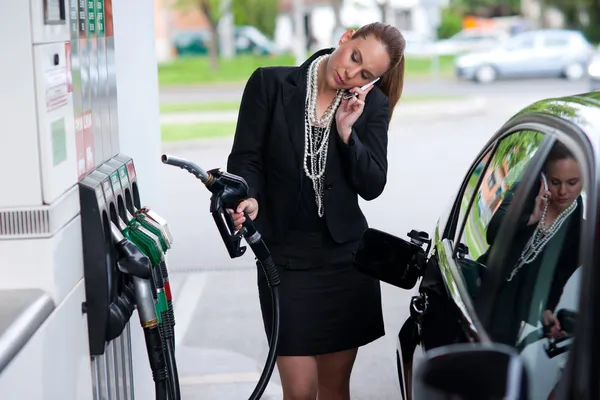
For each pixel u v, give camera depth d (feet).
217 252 28.84
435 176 42.75
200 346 19.76
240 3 160.56
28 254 8.05
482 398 5.53
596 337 5.73
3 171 7.99
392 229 31.09
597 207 6.24
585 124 7.21
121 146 12.41
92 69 9.78
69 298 8.57
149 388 13.33
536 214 7.51
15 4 7.81
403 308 22.09
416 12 153.38
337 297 11.54
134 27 13.33
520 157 8.49
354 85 10.94
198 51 157.58
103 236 9.12
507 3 180.65
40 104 7.93
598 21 152.66
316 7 160.97
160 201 15.15
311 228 11.45
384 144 11.57
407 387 9.39
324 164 11.25
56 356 8.05
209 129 64.80
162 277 10.37
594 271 5.95
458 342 7.63
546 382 6.26
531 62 104.99
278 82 11.43
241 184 10.74
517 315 7.02
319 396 12.41
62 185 8.43
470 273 8.52
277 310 11.02
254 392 10.82
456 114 72.69
